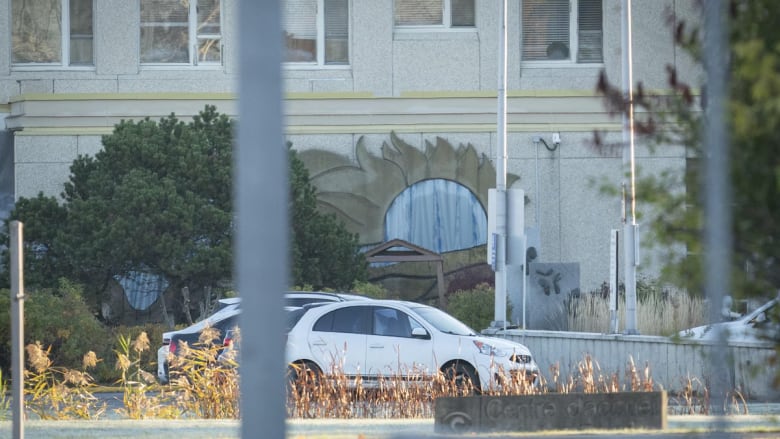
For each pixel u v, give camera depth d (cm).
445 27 13338
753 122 2641
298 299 8325
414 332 7050
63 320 9194
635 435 3422
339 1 13412
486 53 13288
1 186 13138
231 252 10731
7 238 11169
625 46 8738
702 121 2770
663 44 12975
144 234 10594
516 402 3778
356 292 10906
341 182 13112
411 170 13112
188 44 13362
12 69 13250
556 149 13050
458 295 11306
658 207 2872
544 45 13350
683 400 6562
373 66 13275
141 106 13125
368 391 6006
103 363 9238
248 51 1647
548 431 3681
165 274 10944
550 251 13012
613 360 7556
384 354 7056
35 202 10994
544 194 13050
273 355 1648
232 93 13238
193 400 5581
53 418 5294
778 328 3070
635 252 8150
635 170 2952
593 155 13025
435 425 3822
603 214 13012
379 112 13162
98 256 10619
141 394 5528
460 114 13150
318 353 7106
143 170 10962
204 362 5662
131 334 9725
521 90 13075
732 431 3497
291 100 13175
